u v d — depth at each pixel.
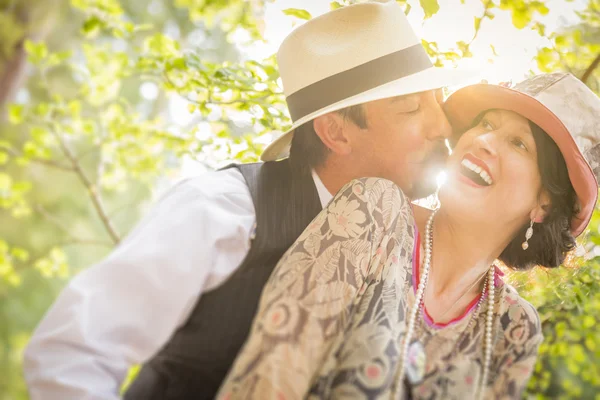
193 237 1.13
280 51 1.43
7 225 6.52
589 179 1.24
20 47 4.99
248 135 2.50
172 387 1.20
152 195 5.54
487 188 1.25
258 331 1.07
